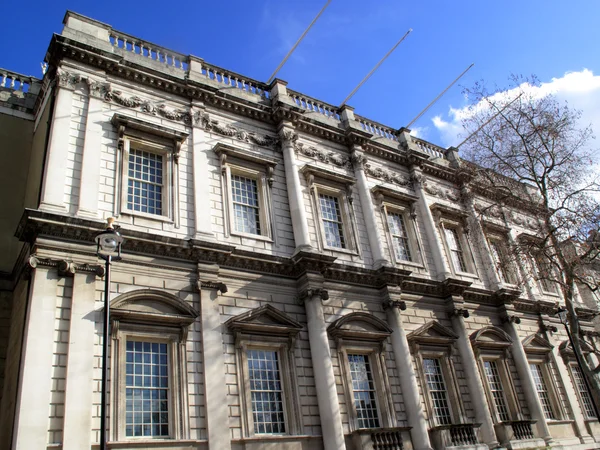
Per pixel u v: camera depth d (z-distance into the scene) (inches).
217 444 622.2
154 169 774.5
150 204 745.6
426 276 1010.1
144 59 840.3
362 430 735.7
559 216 925.8
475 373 939.3
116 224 645.9
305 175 933.2
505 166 983.0
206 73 917.8
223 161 829.2
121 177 721.6
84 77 751.1
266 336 735.7
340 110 1090.1
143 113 791.7
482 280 1125.1
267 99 977.5
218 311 703.7
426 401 857.5
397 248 1015.0
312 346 767.1
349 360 816.9
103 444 418.6
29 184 774.5
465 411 904.3
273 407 709.9
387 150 1090.7
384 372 827.4
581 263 909.8
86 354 583.8
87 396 565.9
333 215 954.1
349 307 850.1
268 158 890.1
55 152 677.9
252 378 708.0
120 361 606.2
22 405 528.1
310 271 808.3
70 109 720.3
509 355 1054.4
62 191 660.7
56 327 585.0
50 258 606.2
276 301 775.7
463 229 1160.2
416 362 884.0
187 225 749.3
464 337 969.5
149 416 610.9
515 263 1153.4
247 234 806.5
